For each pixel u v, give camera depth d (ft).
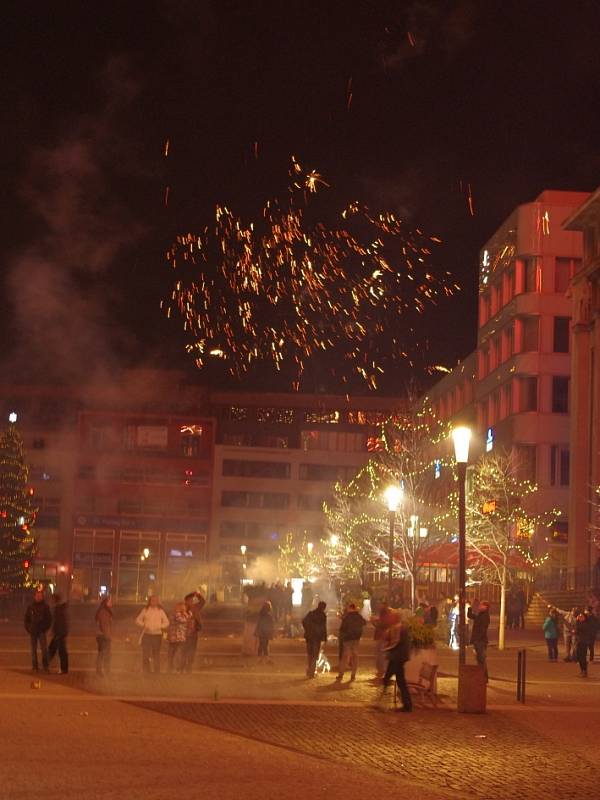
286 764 48.62
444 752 54.54
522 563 175.94
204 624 184.34
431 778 47.21
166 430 385.09
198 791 40.81
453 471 250.16
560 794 44.65
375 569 231.91
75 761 46.78
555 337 241.35
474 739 59.36
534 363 240.12
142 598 370.53
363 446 395.75
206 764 47.44
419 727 63.52
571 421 211.00
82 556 375.04
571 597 174.91
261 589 116.67
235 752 51.47
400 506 198.18
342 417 402.31
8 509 254.47
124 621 193.47
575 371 209.67
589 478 205.77
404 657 71.05
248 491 386.32
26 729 56.13
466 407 285.84
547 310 241.14
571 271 242.17
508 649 135.95
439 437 248.93
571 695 83.76
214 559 380.37
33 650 89.25
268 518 385.09
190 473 383.86
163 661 102.94
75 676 86.63
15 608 210.18
